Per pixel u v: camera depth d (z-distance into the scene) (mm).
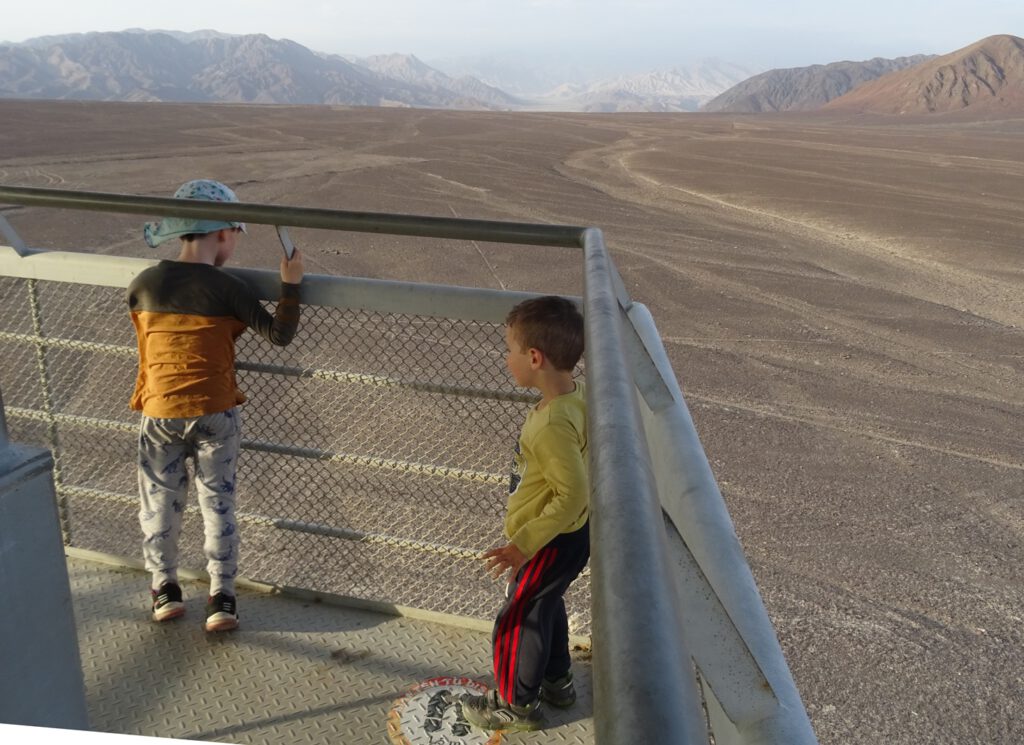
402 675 2754
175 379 2822
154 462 2922
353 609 3105
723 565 833
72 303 9102
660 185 35188
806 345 13516
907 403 10992
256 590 3213
